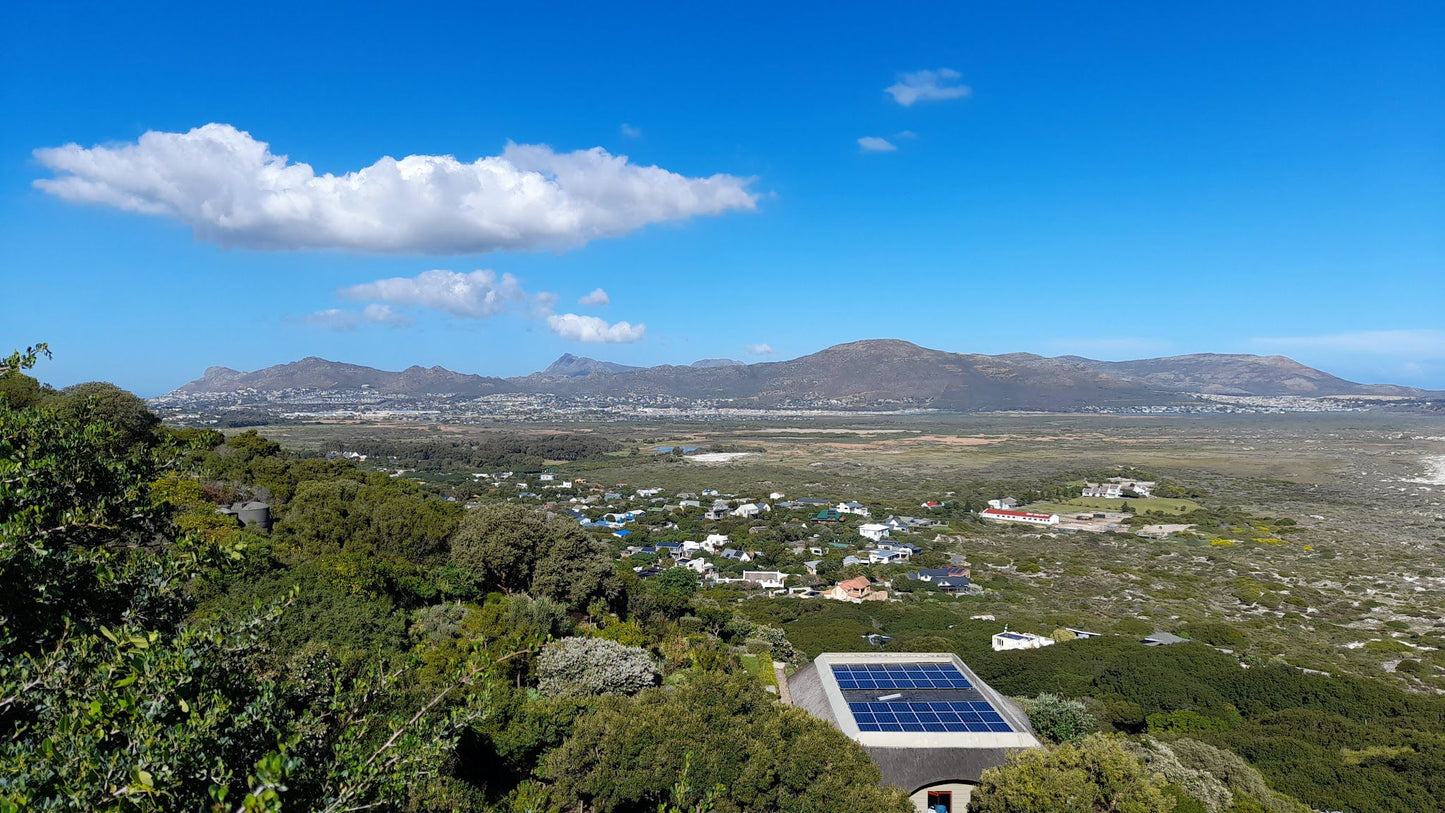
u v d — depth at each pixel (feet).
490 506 170.19
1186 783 106.11
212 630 34.01
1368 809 119.96
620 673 108.99
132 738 27.43
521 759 79.36
